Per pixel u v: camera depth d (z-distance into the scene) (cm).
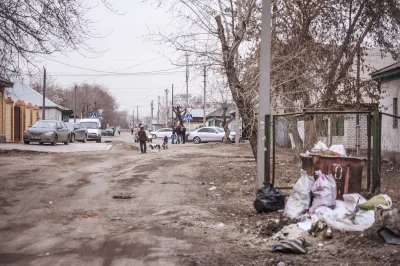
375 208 710
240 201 1112
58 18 1252
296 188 849
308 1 1502
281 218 830
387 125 1972
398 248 623
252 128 1391
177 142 4659
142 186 1351
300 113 1002
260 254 654
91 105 10556
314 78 1551
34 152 2267
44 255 643
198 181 1475
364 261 602
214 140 4641
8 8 1205
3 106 3133
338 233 714
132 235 758
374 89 1791
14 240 727
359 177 869
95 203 1072
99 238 742
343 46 1630
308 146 1248
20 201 1064
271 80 1427
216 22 1345
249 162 2066
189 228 820
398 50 1797
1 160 1839
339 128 1580
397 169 1287
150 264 602
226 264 605
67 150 2572
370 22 1648
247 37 1363
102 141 4925
